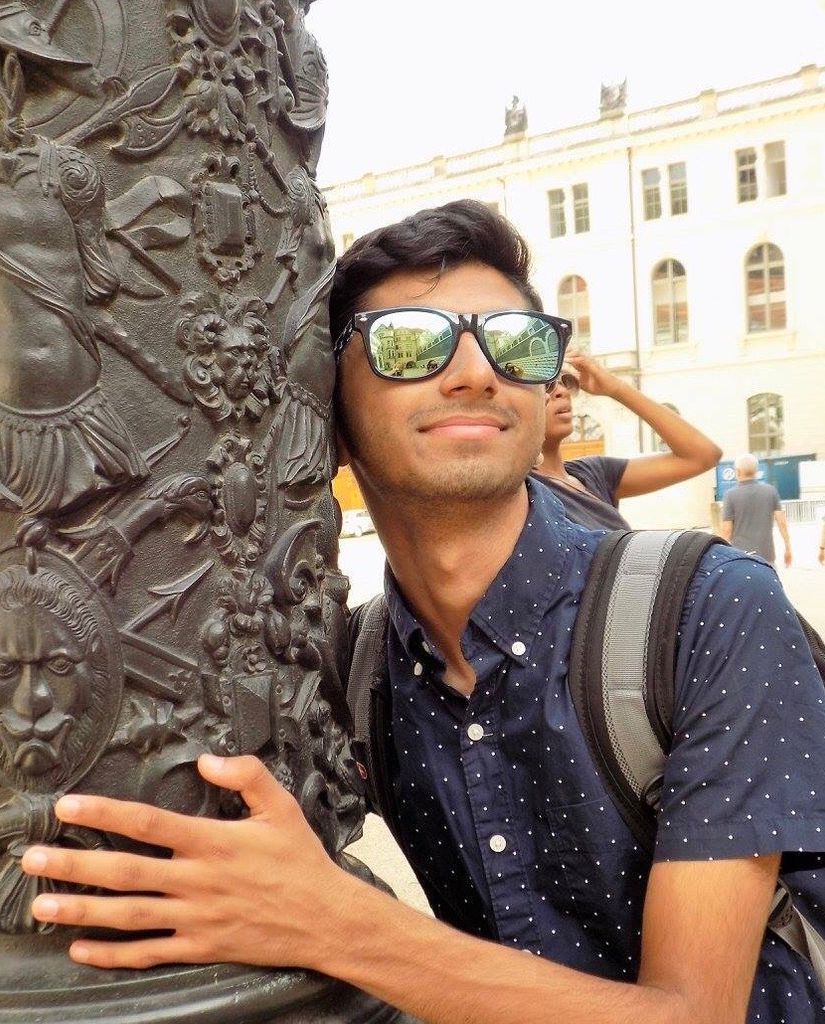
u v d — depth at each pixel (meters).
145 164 0.84
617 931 1.05
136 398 0.82
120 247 0.81
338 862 0.99
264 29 0.96
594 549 1.13
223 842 0.79
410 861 1.25
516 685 1.08
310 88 1.06
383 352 1.07
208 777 0.81
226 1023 0.78
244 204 0.90
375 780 1.27
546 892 1.09
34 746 0.75
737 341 25.25
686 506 16.05
